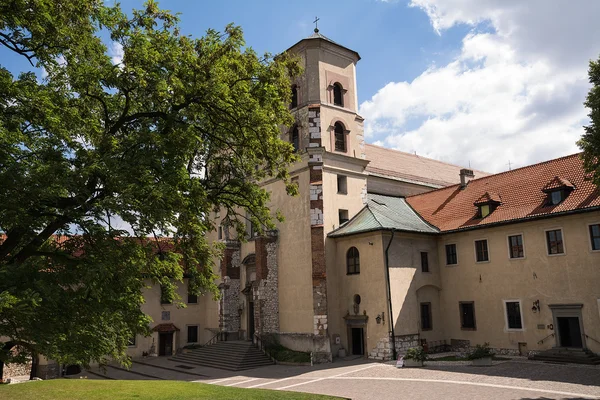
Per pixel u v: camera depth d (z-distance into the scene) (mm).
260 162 21422
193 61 17812
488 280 31938
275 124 20641
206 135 20266
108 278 13977
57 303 13391
